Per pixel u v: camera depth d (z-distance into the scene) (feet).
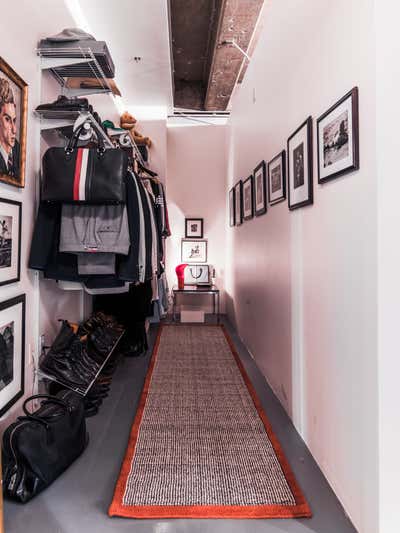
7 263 5.65
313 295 6.19
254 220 11.41
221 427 7.23
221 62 13.29
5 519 4.72
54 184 6.26
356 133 4.56
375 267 4.17
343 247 5.01
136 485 5.38
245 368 10.77
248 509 4.93
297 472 5.79
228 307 17.70
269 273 9.42
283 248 8.07
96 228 6.61
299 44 6.86
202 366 10.87
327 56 5.53
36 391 6.78
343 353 5.02
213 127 18.78
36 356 6.81
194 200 18.93
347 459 4.88
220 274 19.02
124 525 4.65
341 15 5.01
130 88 14.23
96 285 7.16
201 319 16.96
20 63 6.06
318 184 5.94
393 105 4.07
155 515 4.81
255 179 11.07
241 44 12.13
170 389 9.12
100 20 9.80
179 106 17.11
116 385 9.41
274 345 8.88
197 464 5.95
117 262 6.98
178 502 5.05
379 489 4.13
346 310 4.92
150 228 7.91
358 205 4.56
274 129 8.80
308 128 6.26
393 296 4.11
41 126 6.83
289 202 7.47
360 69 4.48
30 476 5.09
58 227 6.77
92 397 8.04
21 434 5.06
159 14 9.58
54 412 5.81
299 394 6.95
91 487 5.36
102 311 11.02
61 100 6.61
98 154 6.32
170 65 12.36
